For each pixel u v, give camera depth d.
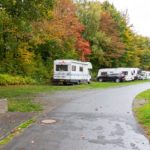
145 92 30.30
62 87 34.69
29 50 42.12
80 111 16.73
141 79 67.81
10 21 22.12
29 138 10.62
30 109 16.78
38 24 30.94
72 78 40.25
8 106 17.19
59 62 40.16
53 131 11.73
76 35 48.81
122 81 56.12
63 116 15.06
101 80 57.44
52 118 14.48
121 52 62.72
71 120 14.02
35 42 35.78
